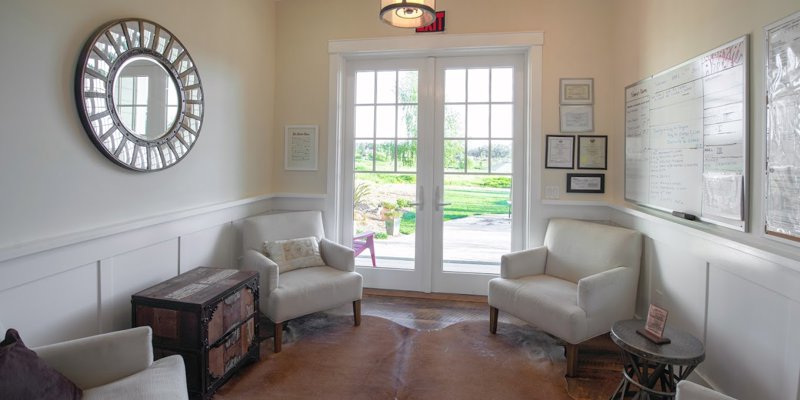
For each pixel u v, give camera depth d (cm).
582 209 330
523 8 331
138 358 155
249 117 328
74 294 183
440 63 357
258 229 298
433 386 216
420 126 361
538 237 337
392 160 368
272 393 208
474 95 355
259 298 253
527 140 342
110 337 152
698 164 212
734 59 184
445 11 340
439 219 364
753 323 171
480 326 294
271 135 365
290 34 365
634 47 285
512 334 280
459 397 206
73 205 182
